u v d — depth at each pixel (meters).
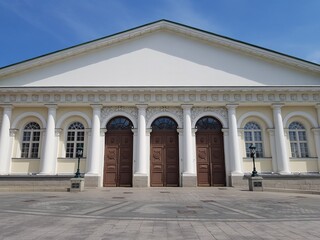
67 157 21.36
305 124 22.12
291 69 22.47
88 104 21.53
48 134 20.98
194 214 8.61
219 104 21.67
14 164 21.05
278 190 17.02
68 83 22.22
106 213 8.78
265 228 6.59
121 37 22.89
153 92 21.58
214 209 9.69
